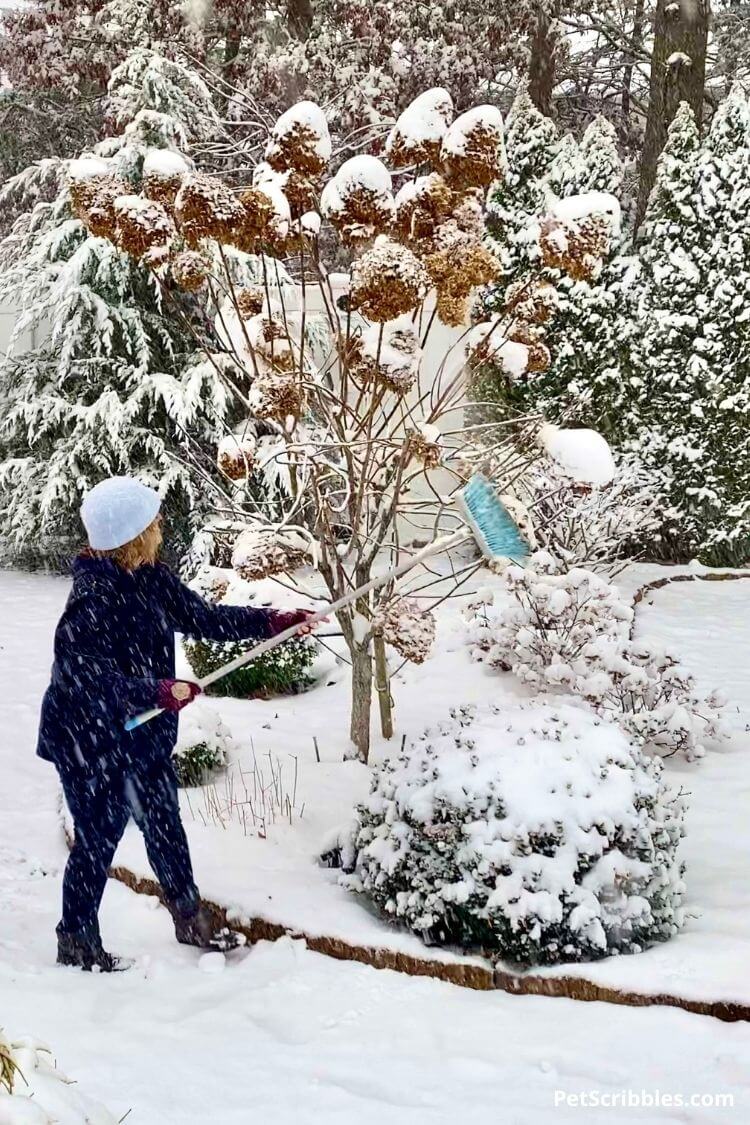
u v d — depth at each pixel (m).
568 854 3.53
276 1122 2.73
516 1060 3.03
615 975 3.34
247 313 5.48
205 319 5.68
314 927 3.80
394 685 6.90
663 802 4.02
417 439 4.89
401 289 4.43
